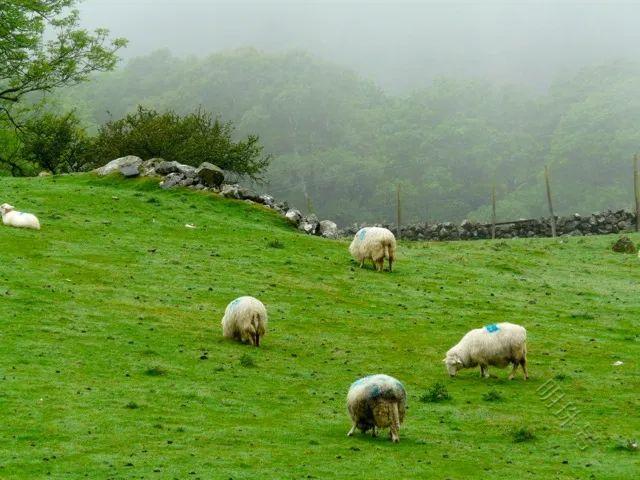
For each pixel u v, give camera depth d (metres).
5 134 100.44
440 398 30.66
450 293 50.06
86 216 59.19
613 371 36.00
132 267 47.94
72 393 28.09
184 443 24.12
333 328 40.94
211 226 60.78
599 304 50.12
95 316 38.12
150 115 87.06
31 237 51.53
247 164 86.12
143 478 21.03
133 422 25.70
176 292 44.09
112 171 72.69
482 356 33.66
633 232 77.81
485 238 80.69
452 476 22.34
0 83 137.88
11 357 31.38
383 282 51.12
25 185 66.81
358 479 21.69
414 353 37.59
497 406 30.09
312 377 32.81
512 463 23.88
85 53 89.44
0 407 26.08
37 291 40.78
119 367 31.75
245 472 21.80
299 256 55.59
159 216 61.66
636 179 80.38
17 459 21.97
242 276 48.88
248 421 26.81
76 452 22.80
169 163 72.75
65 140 94.00
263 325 36.97
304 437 25.31
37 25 86.19
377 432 26.30
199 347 35.44
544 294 51.97
